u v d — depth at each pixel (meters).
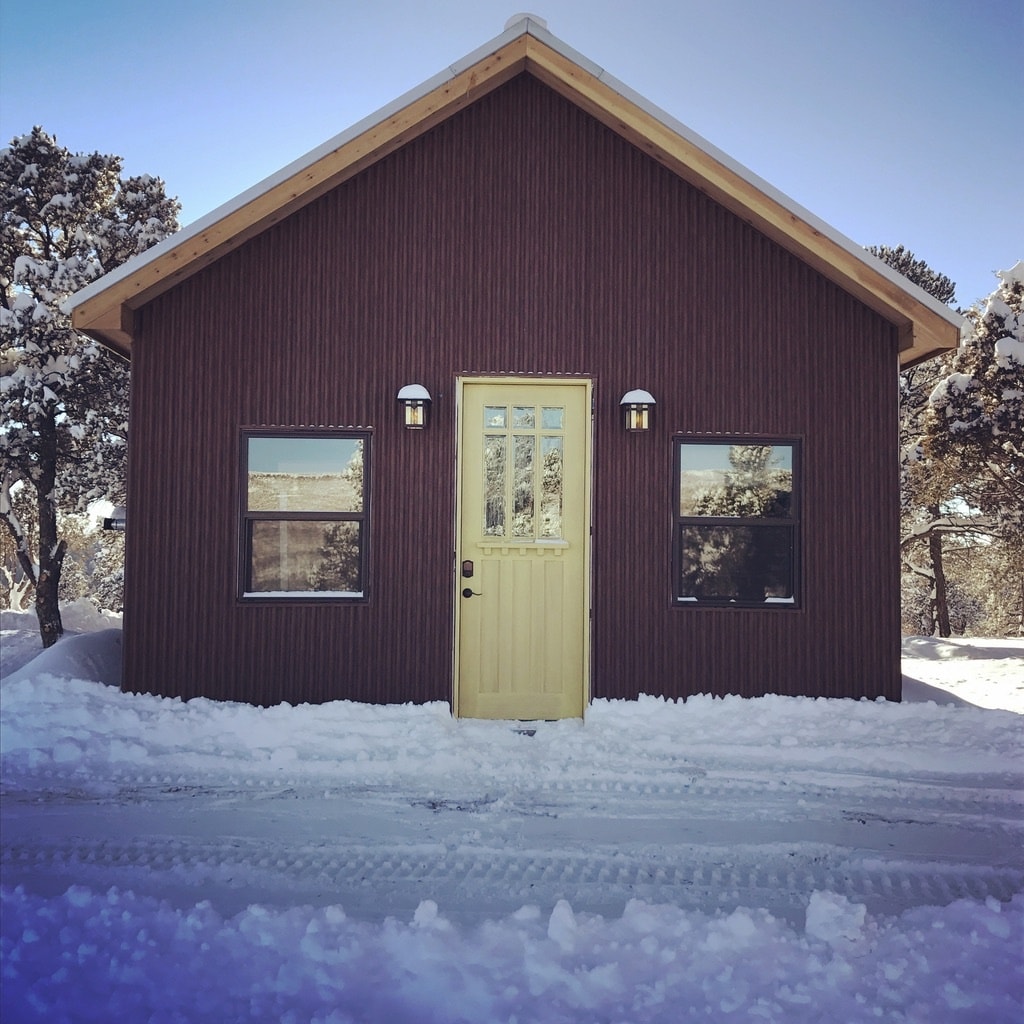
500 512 6.38
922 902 3.52
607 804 4.55
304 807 4.47
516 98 6.44
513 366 6.32
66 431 14.96
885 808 4.53
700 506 6.36
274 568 6.23
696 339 6.39
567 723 6.08
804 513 6.33
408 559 6.23
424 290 6.33
